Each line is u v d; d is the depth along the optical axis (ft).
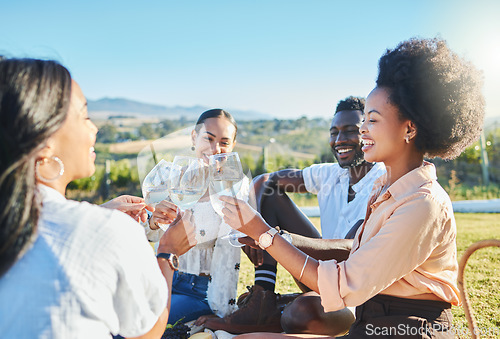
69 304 3.74
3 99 3.72
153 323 4.34
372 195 6.77
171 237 5.90
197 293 8.27
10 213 3.67
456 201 33.88
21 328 3.66
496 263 14.10
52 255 3.78
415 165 6.18
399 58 5.88
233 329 7.72
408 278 5.88
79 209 4.08
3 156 3.69
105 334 4.00
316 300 7.25
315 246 7.57
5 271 3.71
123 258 4.01
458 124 5.87
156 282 4.35
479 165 49.85
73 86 4.31
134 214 6.52
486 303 10.39
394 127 5.97
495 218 24.77
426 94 5.70
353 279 5.63
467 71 5.95
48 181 4.26
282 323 7.48
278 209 9.53
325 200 9.80
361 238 6.47
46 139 3.85
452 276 6.11
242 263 15.08
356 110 9.32
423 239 5.56
